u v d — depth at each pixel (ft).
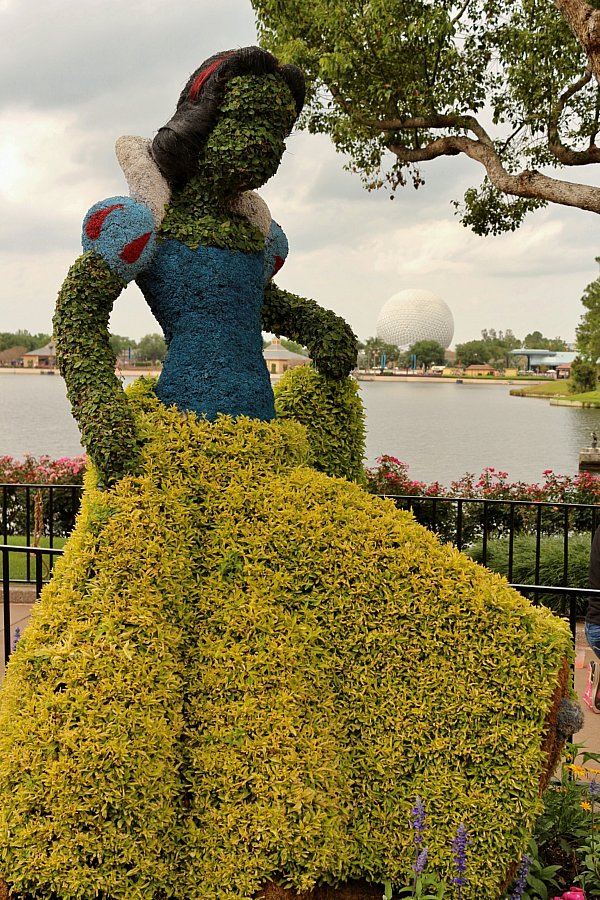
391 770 8.95
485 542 18.90
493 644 8.97
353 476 12.15
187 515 9.64
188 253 10.58
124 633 8.71
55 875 7.95
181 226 10.62
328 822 8.62
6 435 72.33
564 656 9.20
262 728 8.85
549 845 10.46
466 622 9.04
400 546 9.58
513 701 8.82
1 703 8.95
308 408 11.94
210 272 10.57
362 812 9.02
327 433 11.98
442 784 8.82
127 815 8.16
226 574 9.60
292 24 27.81
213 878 8.48
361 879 9.12
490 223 34.22
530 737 8.75
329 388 12.08
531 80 27.94
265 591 9.41
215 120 10.36
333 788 8.80
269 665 9.08
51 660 8.54
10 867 8.02
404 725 8.98
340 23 26.35
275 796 8.52
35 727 8.27
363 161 33.50
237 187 10.62
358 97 28.81
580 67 27.53
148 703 8.50
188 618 9.43
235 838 8.51
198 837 8.68
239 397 10.58
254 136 10.22
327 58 25.73
